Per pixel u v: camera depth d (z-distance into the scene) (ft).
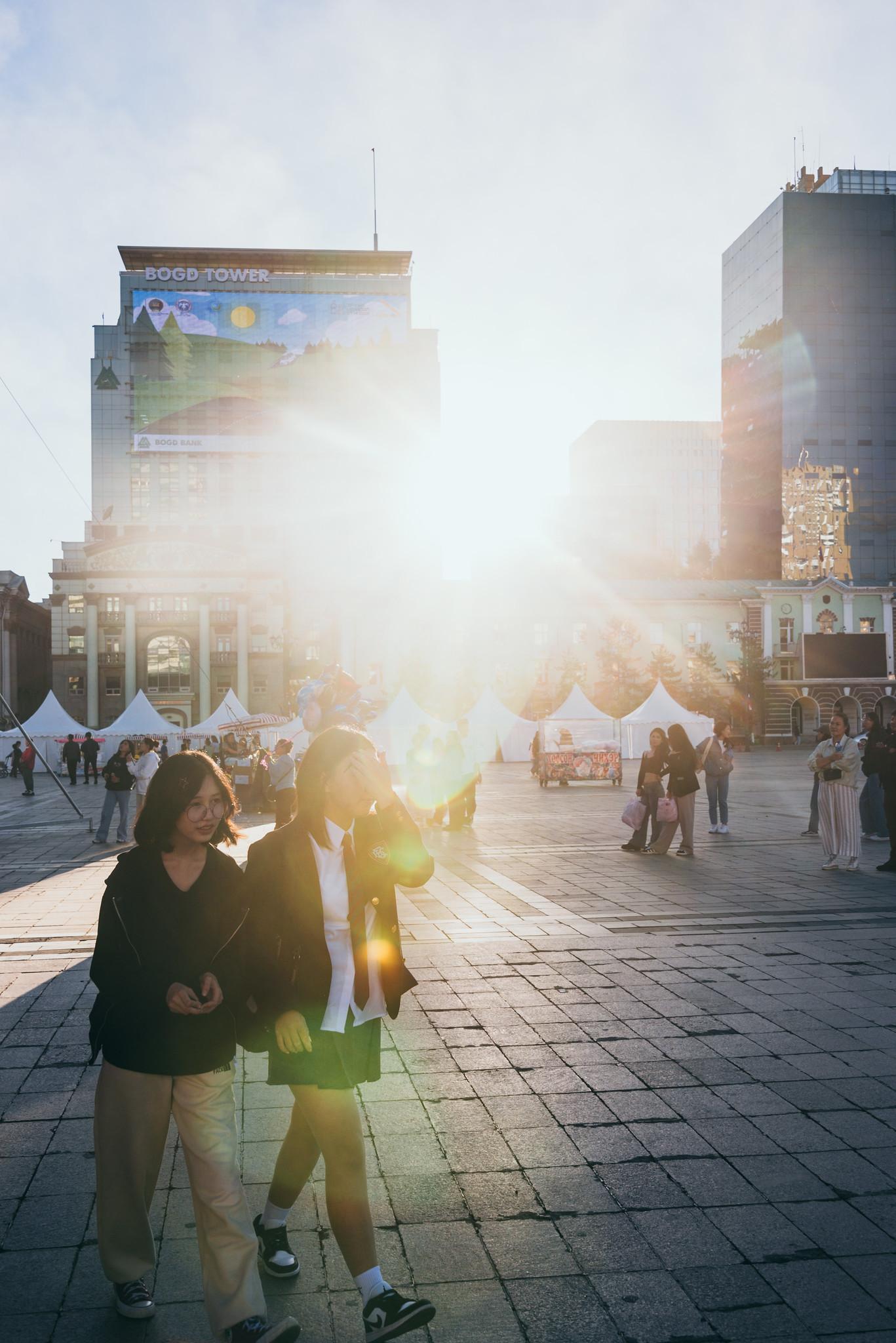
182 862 10.05
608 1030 19.12
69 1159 13.76
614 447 475.31
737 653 230.68
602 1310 10.21
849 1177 13.08
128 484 293.02
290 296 299.99
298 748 117.91
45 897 35.40
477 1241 11.57
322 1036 9.98
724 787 54.70
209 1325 10.04
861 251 315.17
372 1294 9.55
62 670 242.78
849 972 23.36
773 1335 9.77
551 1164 13.51
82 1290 10.66
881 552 313.94
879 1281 10.69
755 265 333.62
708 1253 11.28
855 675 222.07
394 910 10.61
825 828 41.19
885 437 314.96
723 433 358.23
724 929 28.58
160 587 244.83
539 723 110.32
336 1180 9.86
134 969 9.77
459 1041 18.47
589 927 28.91
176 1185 13.14
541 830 58.75
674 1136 14.34
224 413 296.51
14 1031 19.42
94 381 292.81
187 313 297.33
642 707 148.46
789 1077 16.63
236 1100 16.14
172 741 142.41
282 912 10.19
